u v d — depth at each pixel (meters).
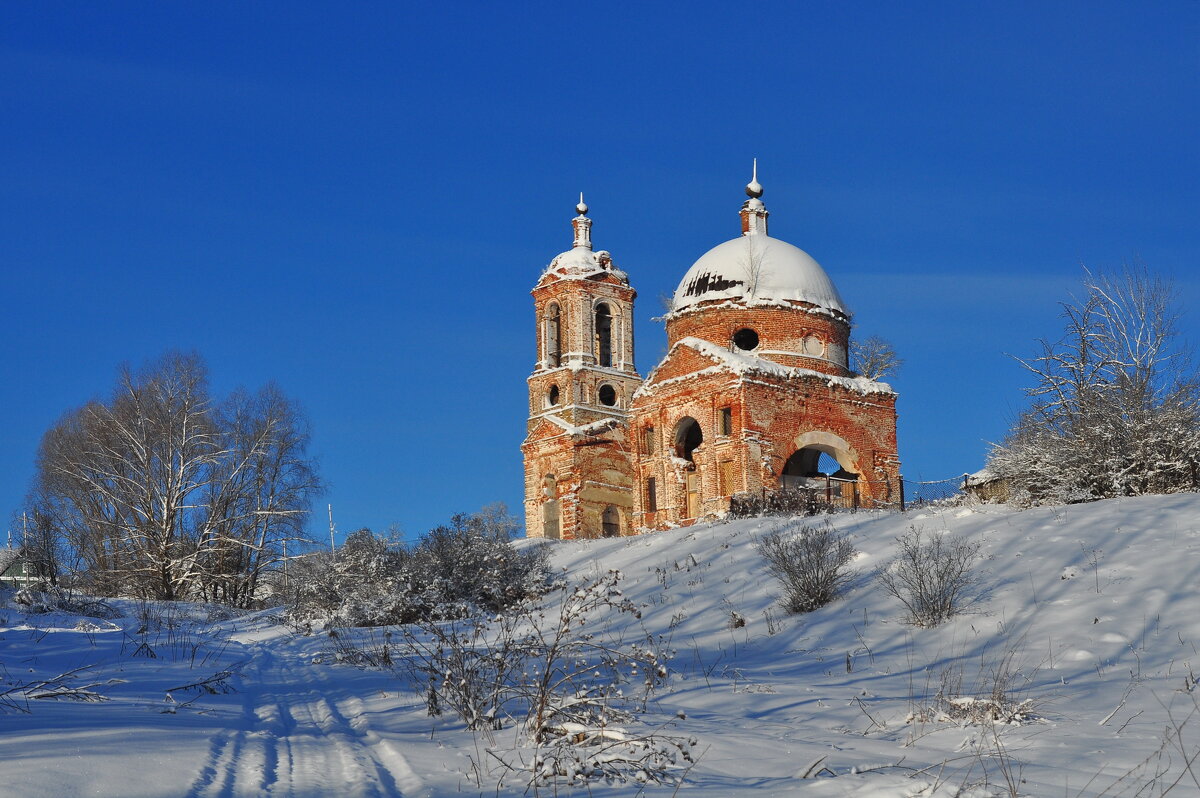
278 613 37.94
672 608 23.52
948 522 25.42
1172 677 13.00
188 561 48.91
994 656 15.62
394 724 11.32
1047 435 28.97
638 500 46.09
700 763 9.07
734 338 46.19
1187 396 27.41
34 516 51.22
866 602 20.56
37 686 13.39
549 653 10.76
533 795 7.85
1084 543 20.67
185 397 52.34
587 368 52.50
